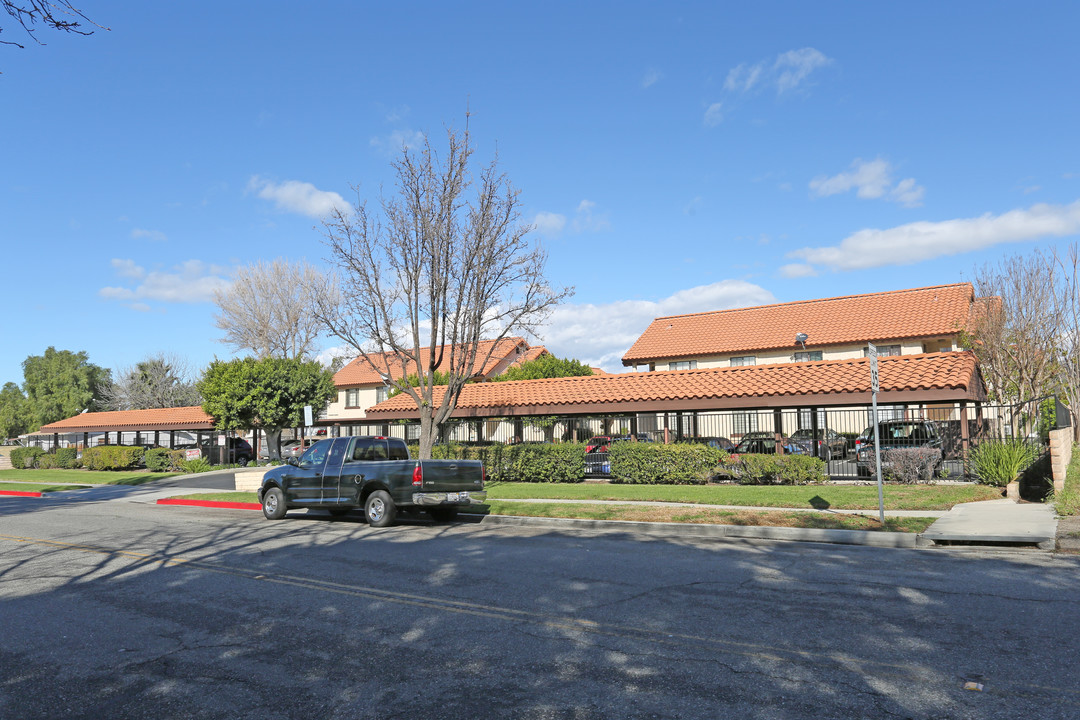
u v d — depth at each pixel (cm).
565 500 1805
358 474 1536
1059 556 1034
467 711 490
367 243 1961
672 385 2509
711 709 484
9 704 522
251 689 541
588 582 894
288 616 753
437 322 1983
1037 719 462
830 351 3631
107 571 1026
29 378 7994
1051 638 629
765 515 1434
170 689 545
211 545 1259
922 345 3434
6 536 1433
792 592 823
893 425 2272
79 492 2816
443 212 1908
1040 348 2689
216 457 4062
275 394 3897
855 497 1652
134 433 5372
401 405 2997
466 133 1912
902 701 493
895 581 876
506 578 927
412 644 646
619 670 565
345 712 493
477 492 1555
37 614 782
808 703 491
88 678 574
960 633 647
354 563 1055
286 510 1670
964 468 2009
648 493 1861
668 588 853
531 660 594
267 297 5450
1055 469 1527
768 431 2970
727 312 4319
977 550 1109
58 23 598
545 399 2659
